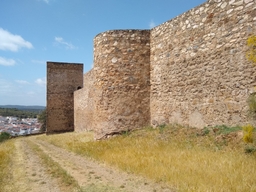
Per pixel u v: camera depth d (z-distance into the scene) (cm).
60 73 3048
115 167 723
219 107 917
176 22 1134
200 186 502
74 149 1077
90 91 2259
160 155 765
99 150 970
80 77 3125
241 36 845
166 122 1174
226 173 556
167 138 1016
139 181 595
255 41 799
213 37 948
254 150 687
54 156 987
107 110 1279
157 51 1244
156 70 1245
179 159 702
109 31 1302
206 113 970
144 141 1019
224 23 907
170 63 1159
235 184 496
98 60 1337
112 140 1155
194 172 586
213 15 952
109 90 1282
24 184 624
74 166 780
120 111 1262
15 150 1289
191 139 927
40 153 1096
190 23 1058
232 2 880
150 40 1298
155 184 567
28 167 812
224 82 901
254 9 809
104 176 654
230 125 876
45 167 794
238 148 742
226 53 895
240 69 845
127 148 920
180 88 1100
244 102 829
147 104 1277
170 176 578
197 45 1019
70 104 3069
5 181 650
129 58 1277
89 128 2281
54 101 3006
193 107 1030
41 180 655
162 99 1203
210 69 957
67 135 2005
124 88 1266
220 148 778
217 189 479
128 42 1284
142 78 1277
